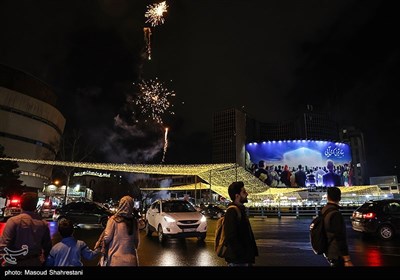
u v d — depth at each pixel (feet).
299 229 60.75
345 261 13.28
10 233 12.86
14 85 207.72
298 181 278.46
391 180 231.09
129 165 78.48
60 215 60.64
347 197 160.45
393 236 40.06
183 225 39.45
